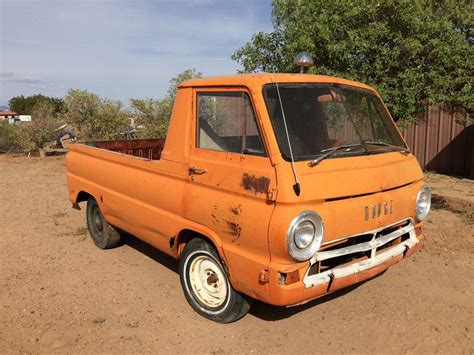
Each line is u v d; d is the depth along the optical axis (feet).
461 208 27.55
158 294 16.60
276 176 11.24
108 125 55.62
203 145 13.62
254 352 12.84
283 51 23.85
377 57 21.61
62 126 62.13
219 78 13.48
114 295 16.58
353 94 14.87
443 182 38.42
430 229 23.48
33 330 14.17
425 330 13.80
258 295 11.85
